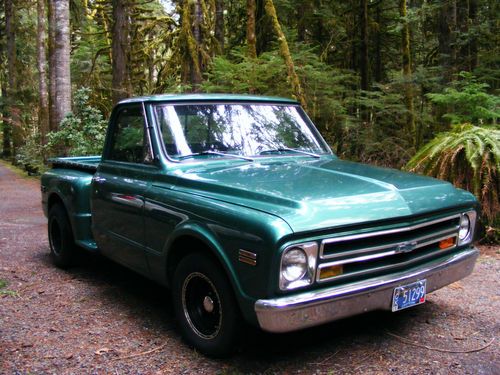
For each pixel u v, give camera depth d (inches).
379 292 123.3
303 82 406.6
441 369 127.2
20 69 1068.5
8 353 141.0
